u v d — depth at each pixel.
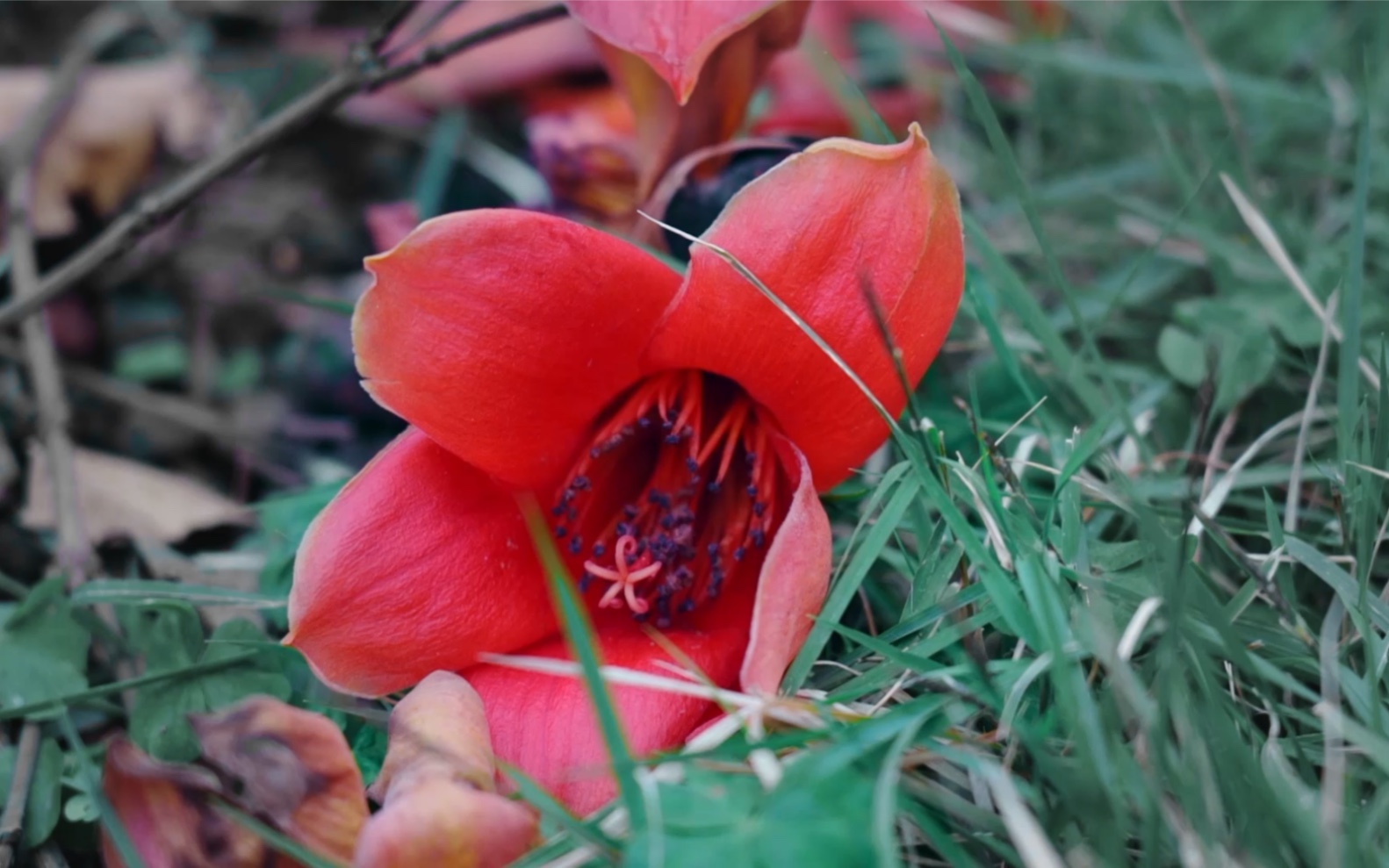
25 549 0.40
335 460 0.45
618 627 0.34
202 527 0.41
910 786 0.29
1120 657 0.30
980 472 0.35
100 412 0.46
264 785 0.30
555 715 0.31
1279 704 0.32
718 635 0.34
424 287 0.31
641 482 0.36
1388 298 0.41
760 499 0.34
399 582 0.32
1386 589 0.33
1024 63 0.51
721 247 0.31
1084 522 0.36
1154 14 0.53
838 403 0.32
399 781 0.29
